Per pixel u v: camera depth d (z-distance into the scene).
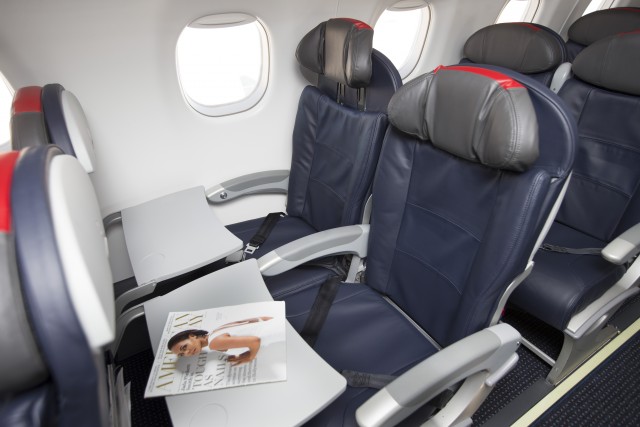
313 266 1.44
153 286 1.14
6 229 0.35
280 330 0.89
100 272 0.46
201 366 0.80
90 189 0.59
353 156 1.37
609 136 1.47
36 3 1.05
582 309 1.41
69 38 1.14
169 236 1.31
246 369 0.79
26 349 0.34
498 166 0.86
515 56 1.85
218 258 1.23
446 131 0.96
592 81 1.46
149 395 0.74
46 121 0.84
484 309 0.96
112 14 1.17
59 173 0.40
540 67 1.78
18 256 0.34
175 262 1.19
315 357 0.82
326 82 1.50
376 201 1.24
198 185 1.66
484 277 0.93
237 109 1.61
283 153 1.83
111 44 1.21
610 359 1.64
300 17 1.51
